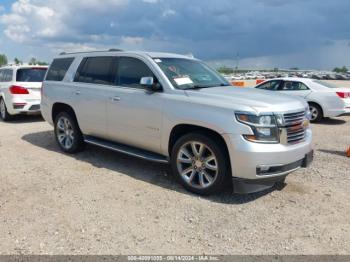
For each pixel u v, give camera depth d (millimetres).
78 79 6422
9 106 10125
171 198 4559
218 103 4414
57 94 6727
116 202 4410
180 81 5090
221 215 4094
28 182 5098
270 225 3869
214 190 4516
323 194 4742
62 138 6875
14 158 6375
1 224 3803
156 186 4980
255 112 4152
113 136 5801
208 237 3600
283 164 4254
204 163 4582
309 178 5355
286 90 11836
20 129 9273
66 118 6633
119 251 3318
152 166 5895
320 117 11367
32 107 10078
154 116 5020
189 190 4754
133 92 5332
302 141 4617
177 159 4832
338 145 7699
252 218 4031
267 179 4246
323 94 11180
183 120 4652
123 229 3734
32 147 7234
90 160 6246
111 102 5625
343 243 3514
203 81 5457
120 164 6004
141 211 4168
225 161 4391
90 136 6375
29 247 3357
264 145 4152
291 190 4871
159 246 3416
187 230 3738
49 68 7203
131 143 5566
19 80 10008
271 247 3428
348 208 4320
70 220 3918
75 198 4523
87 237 3559
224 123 4258
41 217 3982
